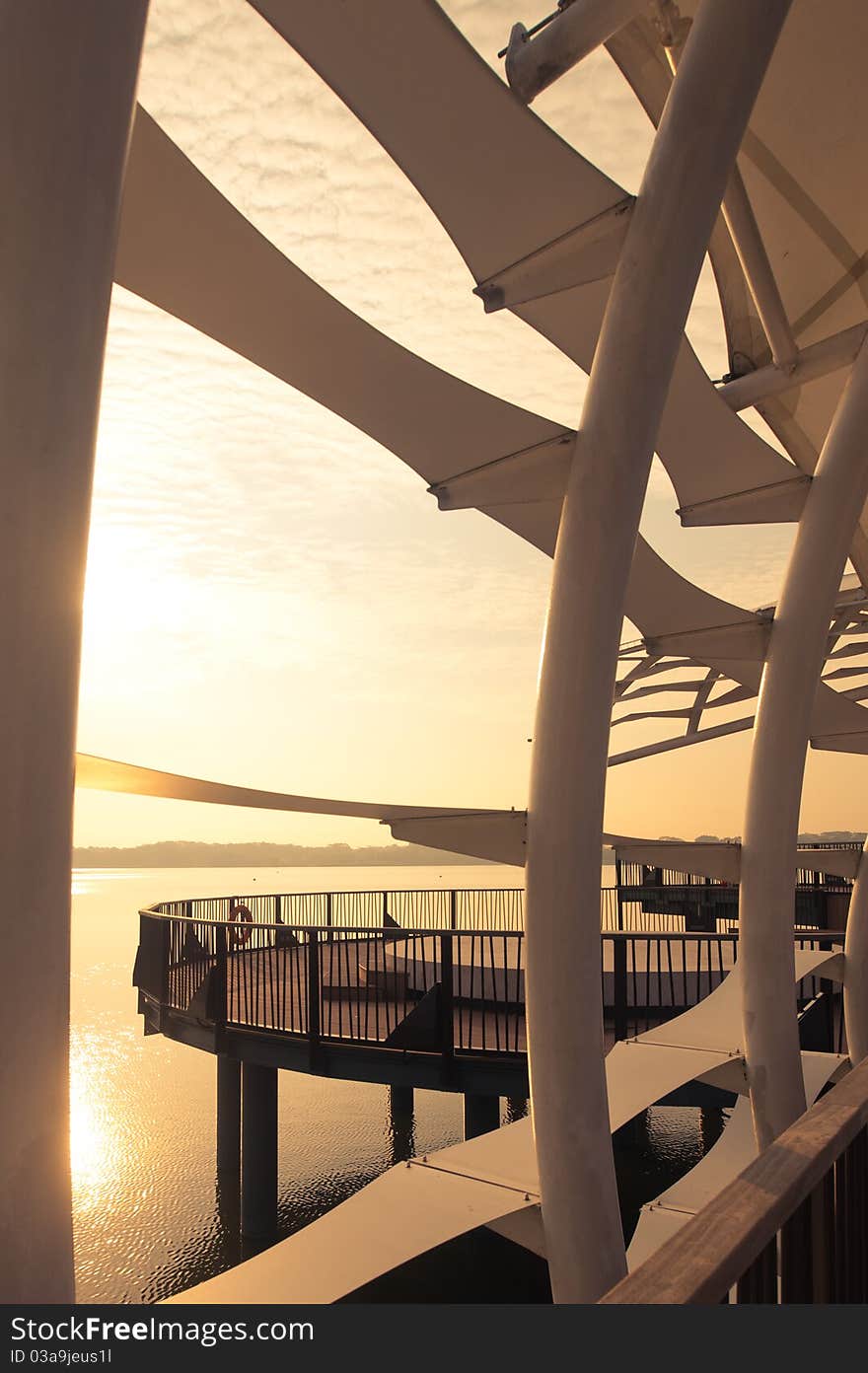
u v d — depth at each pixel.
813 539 7.29
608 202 4.56
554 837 5.06
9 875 1.88
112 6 1.94
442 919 21.53
